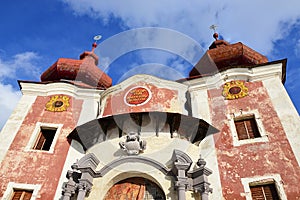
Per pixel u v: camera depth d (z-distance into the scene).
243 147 11.52
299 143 10.96
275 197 9.88
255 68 15.02
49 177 11.74
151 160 10.53
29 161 12.28
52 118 14.45
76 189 10.40
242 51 16.75
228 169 10.92
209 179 10.70
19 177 11.70
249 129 12.40
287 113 12.21
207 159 11.41
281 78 15.02
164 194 9.91
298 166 10.30
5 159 12.34
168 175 10.23
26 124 14.03
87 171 10.57
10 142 13.07
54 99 15.57
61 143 13.09
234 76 14.94
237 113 13.04
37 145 13.34
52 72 18.03
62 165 12.19
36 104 15.27
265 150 11.15
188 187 9.90
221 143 11.92
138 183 10.53
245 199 9.95
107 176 10.60
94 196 10.20
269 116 12.38
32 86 16.23
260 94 13.56
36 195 11.14
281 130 11.63
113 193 10.42
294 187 9.76
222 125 12.69
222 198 10.08
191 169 10.88
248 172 10.66
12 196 11.21
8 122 14.09
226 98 13.96
